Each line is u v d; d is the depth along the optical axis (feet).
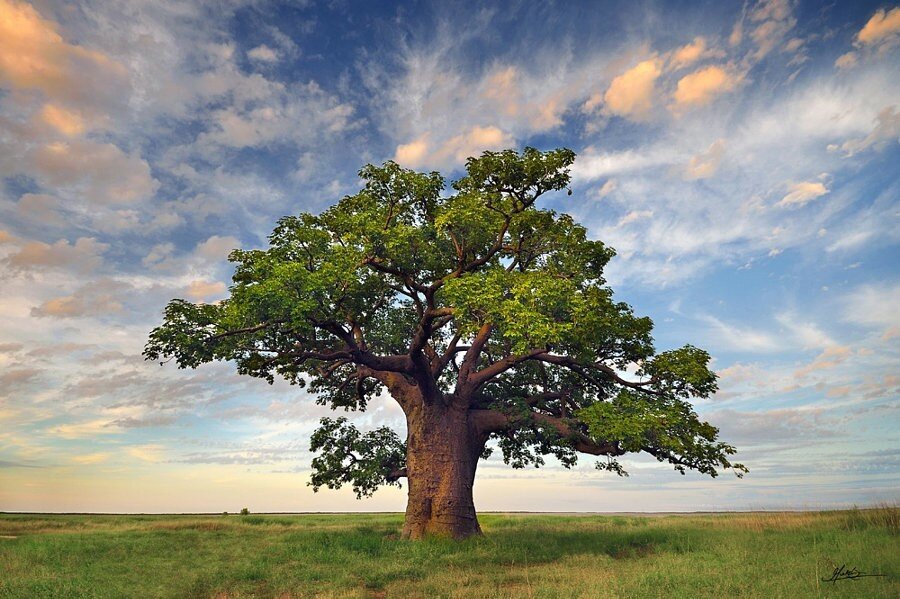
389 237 61.11
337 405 85.05
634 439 56.39
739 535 59.57
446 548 58.44
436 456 69.00
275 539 70.18
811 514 75.87
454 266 70.38
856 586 32.73
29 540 67.00
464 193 67.36
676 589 34.12
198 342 56.44
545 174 62.54
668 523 90.53
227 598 38.19
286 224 64.59
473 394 73.41
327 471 79.46
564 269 69.46
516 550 56.80
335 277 55.42
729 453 58.34
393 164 68.64
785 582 33.78
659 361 64.13
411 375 67.46
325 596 38.11
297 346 64.54
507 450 83.15
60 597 37.09
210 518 139.13
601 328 60.75
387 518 153.38
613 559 51.21
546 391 76.95
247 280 63.62
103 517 153.28
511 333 51.93
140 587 40.57
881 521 60.80
